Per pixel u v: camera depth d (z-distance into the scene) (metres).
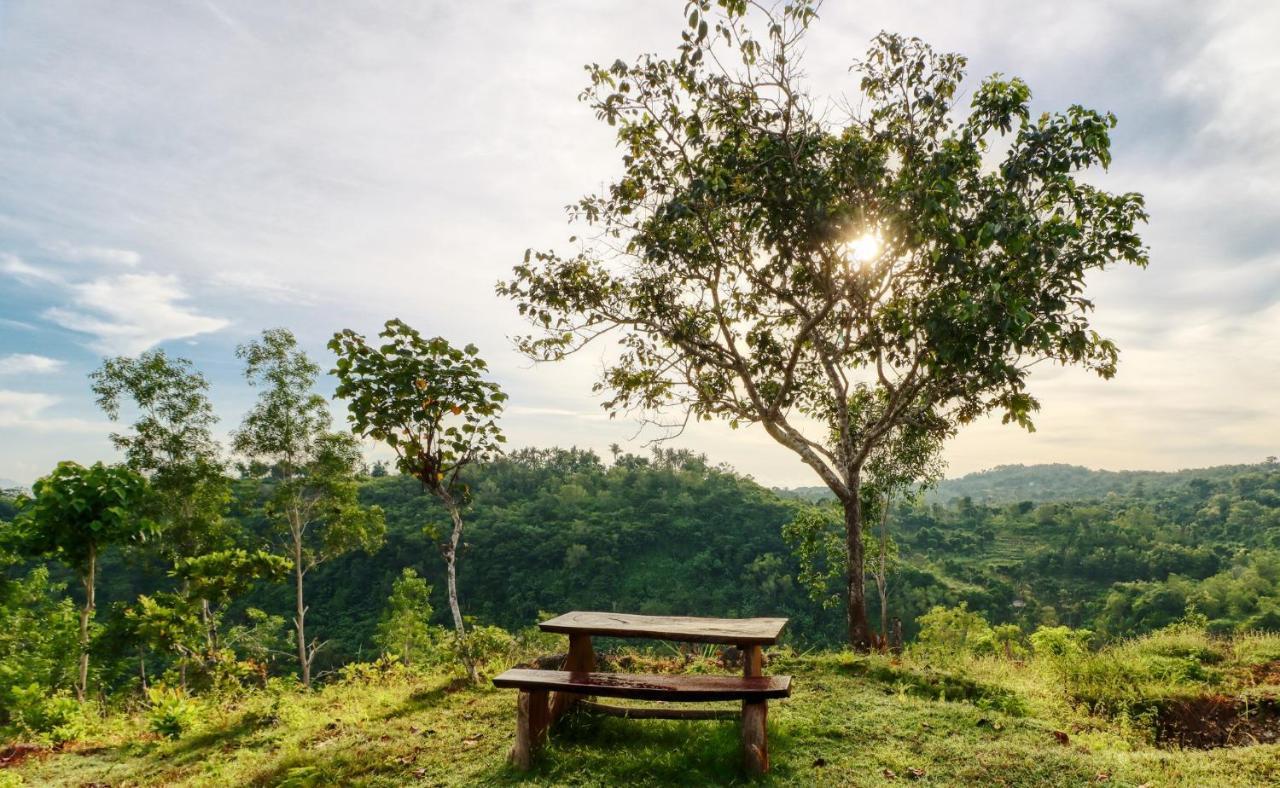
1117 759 4.14
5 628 20.47
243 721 6.55
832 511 14.64
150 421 21.38
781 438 10.89
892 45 9.09
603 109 9.41
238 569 15.19
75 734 7.24
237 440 23.44
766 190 9.31
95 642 11.81
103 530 11.47
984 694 5.71
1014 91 8.49
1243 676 7.21
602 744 4.32
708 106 9.40
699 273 10.34
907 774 3.83
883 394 13.05
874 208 9.21
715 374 11.58
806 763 4.00
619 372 11.64
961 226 8.42
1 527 11.81
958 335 8.07
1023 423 8.74
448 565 7.28
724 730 4.33
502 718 5.29
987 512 144.88
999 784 3.70
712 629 4.32
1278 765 4.04
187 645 12.19
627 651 8.12
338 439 24.67
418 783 4.01
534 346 10.83
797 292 10.61
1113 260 8.57
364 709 6.20
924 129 9.17
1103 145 8.16
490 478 126.94
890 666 6.33
